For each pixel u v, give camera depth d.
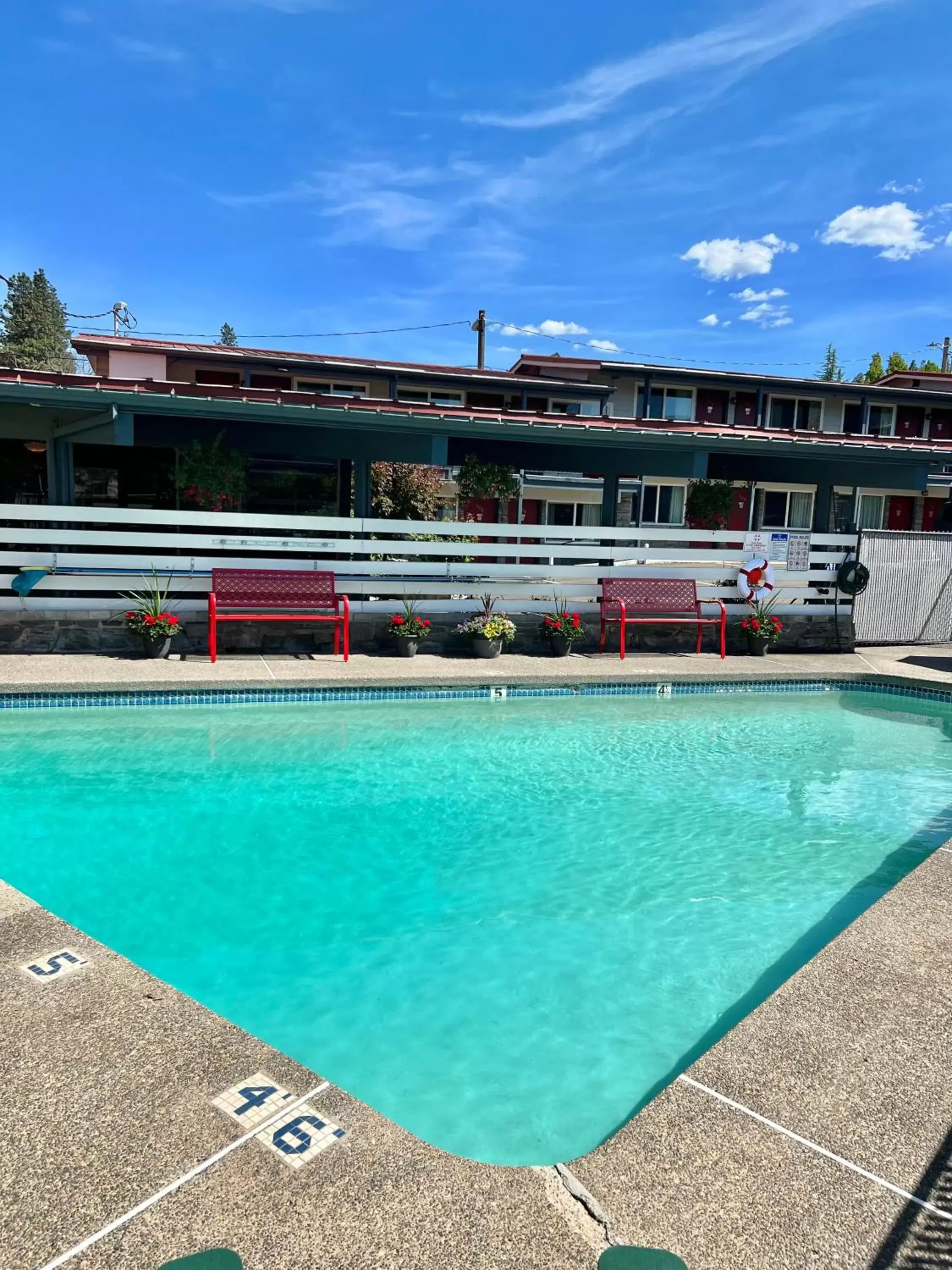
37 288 68.00
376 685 7.92
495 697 8.30
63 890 4.12
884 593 11.64
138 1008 2.45
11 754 6.13
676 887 4.37
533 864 4.62
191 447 10.33
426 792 5.71
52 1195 1.73
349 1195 1.76
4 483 12.58
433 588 10.11
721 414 26.55
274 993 3.28
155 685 7.29
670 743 7.17
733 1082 2.21
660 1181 1.84
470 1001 3.24
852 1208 1.77
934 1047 2.40
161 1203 1.72
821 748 7.15
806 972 2.85
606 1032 3.05
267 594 9.07
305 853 4.66
